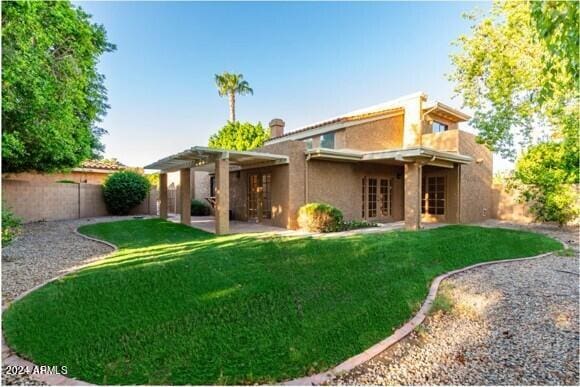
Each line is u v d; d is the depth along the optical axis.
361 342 4.14
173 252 8.05
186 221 15.08
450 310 5.30
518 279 6.94
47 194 17.05
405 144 17.73
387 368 3.65
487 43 13.76
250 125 32.03
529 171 14.58
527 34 10.09
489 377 3.49
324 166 14.76
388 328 4.58
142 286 5.36
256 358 3.63
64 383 3.15
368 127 16.61
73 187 18.44
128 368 3.39
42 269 6.76
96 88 14.41
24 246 9.30
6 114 6.84
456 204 16.06
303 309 4.79
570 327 4.70
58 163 13.16
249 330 4.17
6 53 5.41
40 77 6.61
